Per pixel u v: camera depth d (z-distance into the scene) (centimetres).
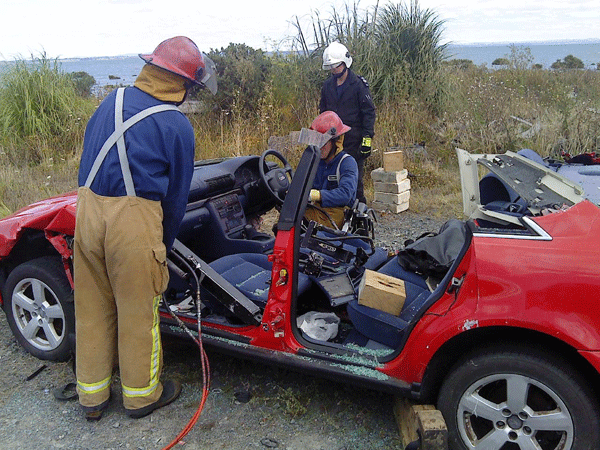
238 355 297
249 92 950
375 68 942
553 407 232
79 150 896
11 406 311
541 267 224
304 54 1000
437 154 848
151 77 271
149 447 274
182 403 310
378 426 285
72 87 1024
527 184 294
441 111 925
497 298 228
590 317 215
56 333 353
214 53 979
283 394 307
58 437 284
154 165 263
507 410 234
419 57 956
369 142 620
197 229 386
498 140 827
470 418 249
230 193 405
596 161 407
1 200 648
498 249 233
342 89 625
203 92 951
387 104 907
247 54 984
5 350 372
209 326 311
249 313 289
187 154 274
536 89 1082
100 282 285
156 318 288
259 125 891
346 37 977
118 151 258
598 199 326
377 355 269
